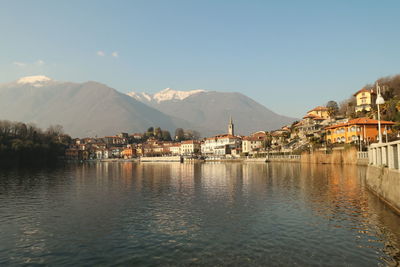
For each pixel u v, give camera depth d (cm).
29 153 18600
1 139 17475
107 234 2784
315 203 3959
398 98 14600
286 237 2577
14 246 2491
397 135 10481
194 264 2075
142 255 2253
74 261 2162
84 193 5475
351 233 2622
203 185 6562
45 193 5519
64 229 2972
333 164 11931
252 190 5453
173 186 6488
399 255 2134
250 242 2481
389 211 3338
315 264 2020
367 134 12425
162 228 2950
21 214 3672
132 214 3591
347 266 1978
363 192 4688
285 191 5134
